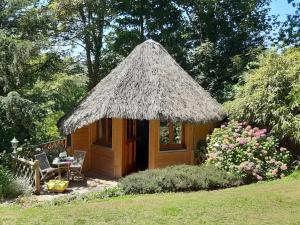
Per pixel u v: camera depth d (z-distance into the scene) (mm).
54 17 17938
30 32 16484
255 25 21953
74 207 8445
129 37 22875
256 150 11375
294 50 14656
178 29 22875
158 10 23016
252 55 19328
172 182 10172
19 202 9898
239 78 18469
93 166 13961
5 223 7344
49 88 18516
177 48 22109
